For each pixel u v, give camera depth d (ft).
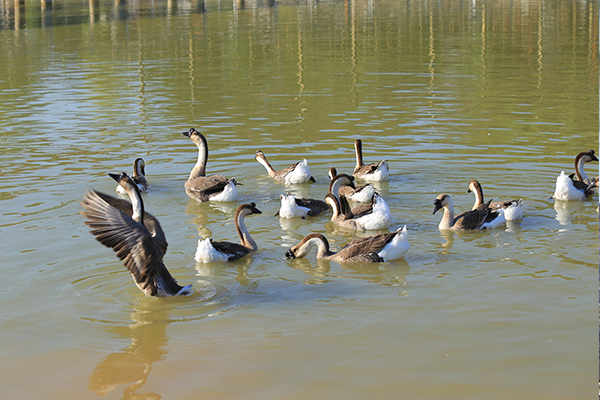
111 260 39.09
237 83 103.86
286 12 238.27
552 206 50.03
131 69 116.37
